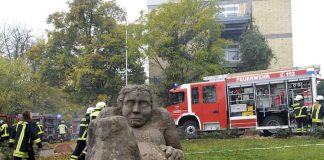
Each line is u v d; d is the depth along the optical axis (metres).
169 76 40.16
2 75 44.00
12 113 45.50
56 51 46.75
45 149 26.89
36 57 47.16
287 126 24.69
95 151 3.78
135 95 5.22
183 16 39.69
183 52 40.28
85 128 9.53
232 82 26.48
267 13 59.53
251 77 25.92
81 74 42.62
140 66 43.59
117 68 45.22
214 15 41.72
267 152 15.73
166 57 40.84
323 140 19.66
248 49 48.16
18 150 12.02
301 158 13.74
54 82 47.25
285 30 59.00
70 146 24.66
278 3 59.22
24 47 53.25
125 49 44.59
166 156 4.91
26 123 12.20
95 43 44.41
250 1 59.66
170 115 5.53
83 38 45.38
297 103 22.53
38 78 46.59
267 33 59.31
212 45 39.78
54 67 46.31
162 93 39.69
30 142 12.23
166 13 39.56
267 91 25.50
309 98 24.12
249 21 52.12
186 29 39.47
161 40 38.94
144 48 40.94
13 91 44.31
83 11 45.62
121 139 3.77
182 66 39.19
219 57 40.88
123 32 44.38
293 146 17.36
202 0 40.44
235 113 26.25
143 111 5.23
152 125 5.34
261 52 48.03
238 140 22.14
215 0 40.31
